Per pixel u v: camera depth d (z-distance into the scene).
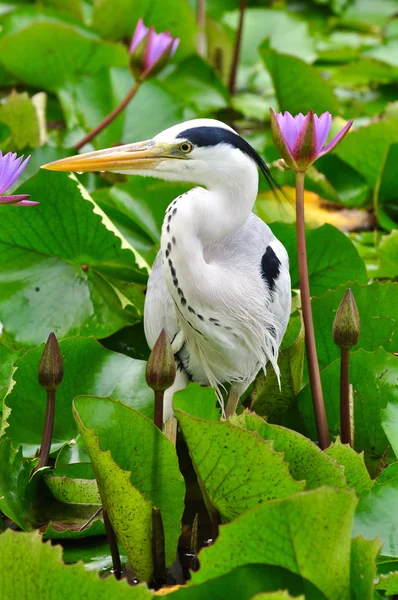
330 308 7.65
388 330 7.60
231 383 7.45
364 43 16.66
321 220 10.23
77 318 8.17
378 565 5.52
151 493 5.76
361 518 5.70
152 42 9.84
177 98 12.05
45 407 7.00
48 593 4.72
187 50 14.30
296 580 4.95
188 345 7.18
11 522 6.36
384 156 10.81
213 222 6.62
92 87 11.98
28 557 4.69
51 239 8.12
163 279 7.27
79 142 10.61
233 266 6.98
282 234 8.14
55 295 8.21
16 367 6.77
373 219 10.57
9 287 8.16
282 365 7.11
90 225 7.92
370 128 10.73
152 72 10.05
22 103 10.93
